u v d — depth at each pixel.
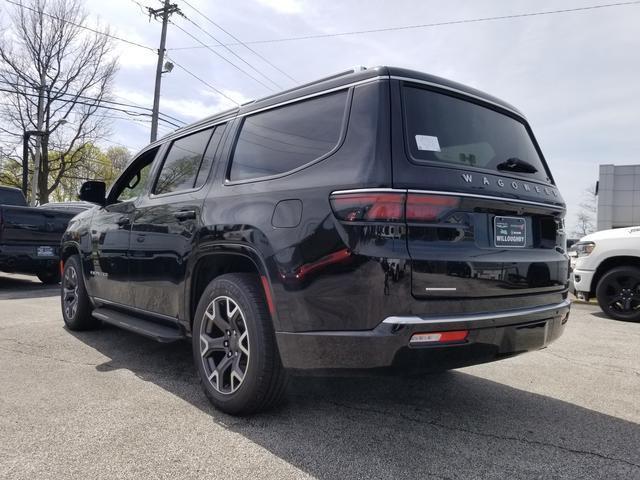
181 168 3.88
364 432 2.79
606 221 30.48
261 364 2.76
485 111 3.11
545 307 2.89
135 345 4.68
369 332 2.34
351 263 2.36
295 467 2.36
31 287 9.45
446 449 2.59
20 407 3.04
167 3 21.30
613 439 2.77
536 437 2.78
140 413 2.99
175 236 3.53
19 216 8.79
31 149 28.59
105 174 34.84
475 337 2.48
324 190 2.53
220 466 2.36
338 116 2.73
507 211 2.76
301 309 2.54
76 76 28.48
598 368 4.23
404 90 2.67
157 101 21.78
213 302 3.10
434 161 2.57
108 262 4.50
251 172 3.11
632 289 6.63
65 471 2.29
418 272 2.34
